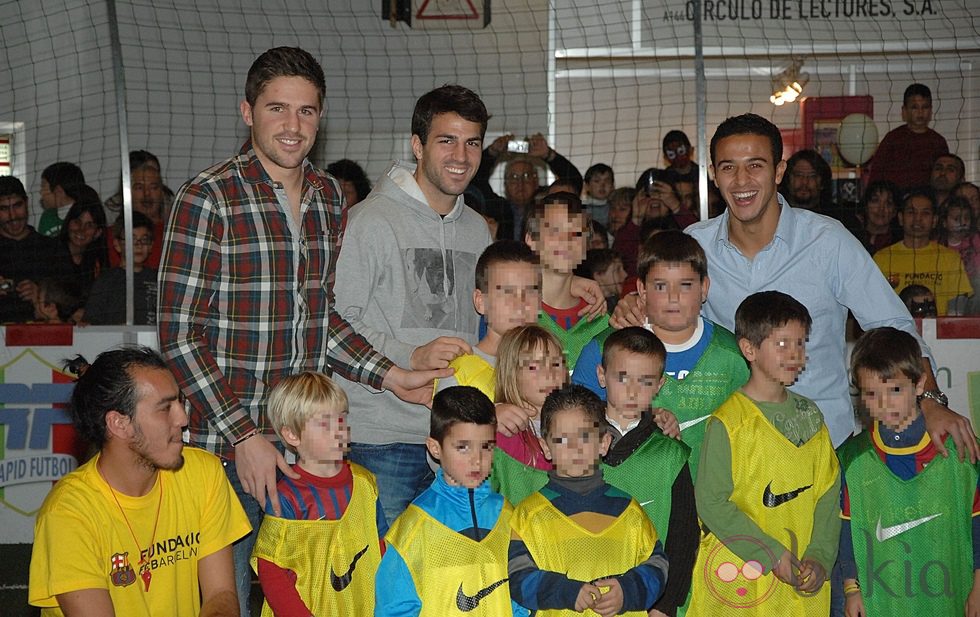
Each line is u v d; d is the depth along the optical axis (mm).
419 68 8070
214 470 2729
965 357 4629
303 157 2879
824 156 7992
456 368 3127
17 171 7738
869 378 3037
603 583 2609
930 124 8078
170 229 2793
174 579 2627
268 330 2893
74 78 7746
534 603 2633
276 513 2801
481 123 3299
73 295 5766
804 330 2975
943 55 8039
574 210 3307
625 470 2893
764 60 8117
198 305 2799
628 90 8141
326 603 2842
